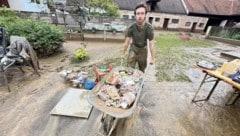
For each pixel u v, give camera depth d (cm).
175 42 1123
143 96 355
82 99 321
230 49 1037
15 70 432
